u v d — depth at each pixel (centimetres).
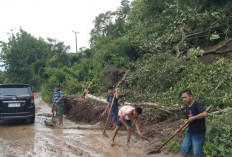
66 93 1641
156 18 1567
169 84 1013
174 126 720
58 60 2789
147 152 605
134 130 821
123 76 1261
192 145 474
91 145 688
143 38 1435
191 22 1291
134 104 896
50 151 639
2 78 3584
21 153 625
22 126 973
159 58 1123
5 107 951
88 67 2092
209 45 1287
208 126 596
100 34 2623
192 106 473
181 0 1350
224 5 1237
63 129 913
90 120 1071
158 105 834
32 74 3403
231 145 536
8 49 3459
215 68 917
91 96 1196
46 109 1519
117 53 1516
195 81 909
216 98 755
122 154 607
